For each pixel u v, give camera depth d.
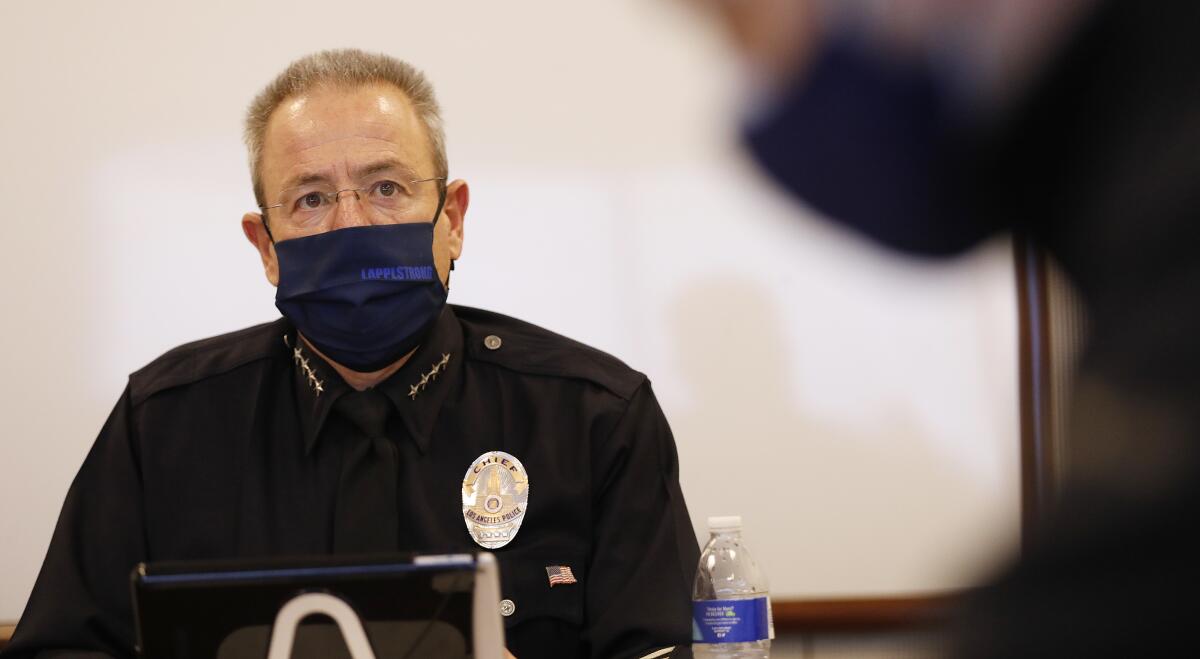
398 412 6.92
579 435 6.98
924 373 9.86
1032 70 1.72
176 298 9.85
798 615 9.86
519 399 7.11
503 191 9.99
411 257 6.65
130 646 6.64
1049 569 1.94
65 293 9.80
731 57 1.68
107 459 7.00
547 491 6.83
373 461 6.79
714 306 9.94
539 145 10.02
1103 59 1.75
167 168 9.89
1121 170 1.82
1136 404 1.89
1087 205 1.84
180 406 7.07
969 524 9.80
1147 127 1.80
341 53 7.11
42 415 9.74
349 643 4.19
